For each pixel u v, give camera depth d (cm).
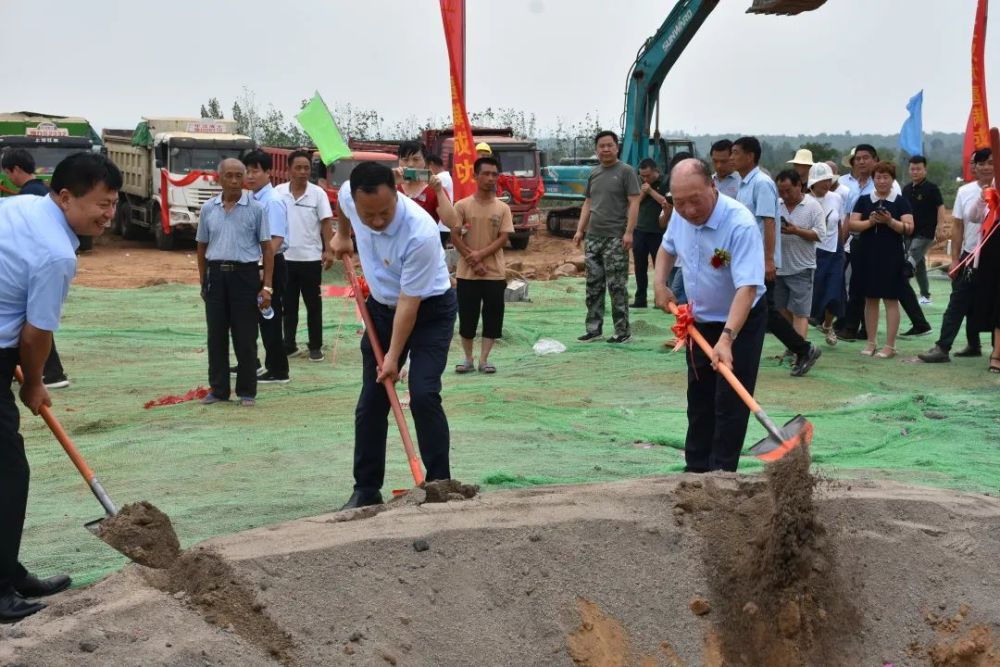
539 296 1672
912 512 512
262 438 756
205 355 1171
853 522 500
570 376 1006
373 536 452
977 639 461
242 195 865
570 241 3017
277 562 430
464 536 461
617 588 461
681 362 1068
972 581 481
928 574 483
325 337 1271
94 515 578
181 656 382
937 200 1479
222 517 564
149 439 752
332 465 680
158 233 2794
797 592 462
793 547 460
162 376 1037
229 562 426
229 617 409
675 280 1023
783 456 477
